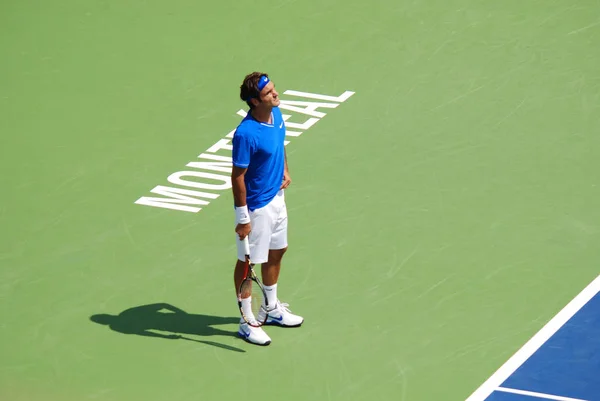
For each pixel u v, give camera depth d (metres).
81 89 68.12
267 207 43.69
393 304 47.41
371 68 68.31
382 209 54.66
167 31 74.12
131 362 44.22
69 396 42.44
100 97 67.19
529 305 46.88
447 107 63.78
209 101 66.06
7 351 45.25
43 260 51.72
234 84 67.69
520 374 42.53
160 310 47.69
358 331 45.66
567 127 61.12
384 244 51.78
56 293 49.16
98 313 47.62
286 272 49.88
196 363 44.00
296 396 41.84
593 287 47.91
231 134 62.59
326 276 49.50
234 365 43.78
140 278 50.03
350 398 41.56
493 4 74.19
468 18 72.81
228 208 55.25
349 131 61.94
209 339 45.50
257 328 45.09
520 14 72.81
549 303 46.97
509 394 41.38
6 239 53.56
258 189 43.44
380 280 49.09
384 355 44.06
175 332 46.06
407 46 70.31
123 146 61.78
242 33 73.25
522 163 58.06
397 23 72.94
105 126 63.97
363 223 53.53
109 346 45.31
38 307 48.22
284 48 71.25
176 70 69.62
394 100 64.81
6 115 65.56
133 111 65.44
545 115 62.38
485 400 41.09
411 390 41.88
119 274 50.41
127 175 58.84
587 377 42.19
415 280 48.97
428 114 63.22
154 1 77.88
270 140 42.81
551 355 43.56
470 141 60.38
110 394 42.41
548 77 66.06
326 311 47.09
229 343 45.19
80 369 43.97
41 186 58.16
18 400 42.25
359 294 48.19
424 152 59.59
